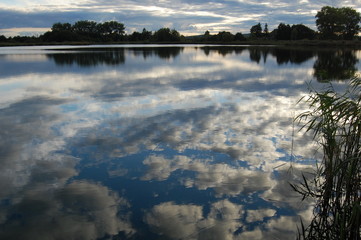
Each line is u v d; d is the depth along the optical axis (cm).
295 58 1972
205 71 1255
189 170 355
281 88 843
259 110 609
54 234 247
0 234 247
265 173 347
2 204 290
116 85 922
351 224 231
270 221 263
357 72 1134
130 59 1905
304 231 250
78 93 803
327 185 284
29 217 270
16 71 1301
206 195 303
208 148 417
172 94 776
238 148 416
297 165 367
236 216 270
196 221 263
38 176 346
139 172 352
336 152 292
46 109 637
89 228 254
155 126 512
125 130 494
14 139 461
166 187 319
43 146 432
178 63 1619
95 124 529
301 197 299
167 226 256
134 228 254
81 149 420
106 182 331
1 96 774
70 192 312
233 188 315
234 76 1098
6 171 358
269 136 461
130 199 298
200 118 556
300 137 457
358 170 259
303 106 635
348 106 284
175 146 425
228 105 652
